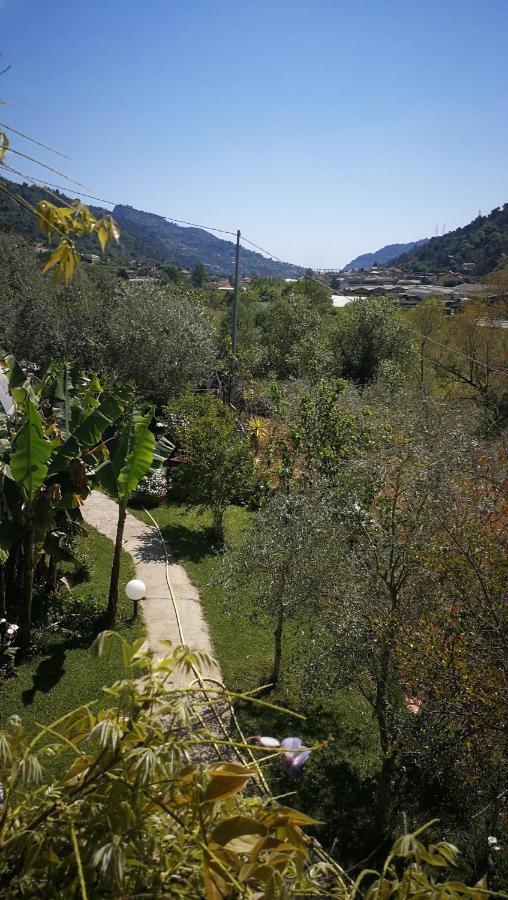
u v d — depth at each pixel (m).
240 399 26.95
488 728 5.81
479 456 9.67
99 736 1.67
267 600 10.01
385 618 7.24
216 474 16.11
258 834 1.65
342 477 9.90
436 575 7.22
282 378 33.28
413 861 1.93
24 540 10.64
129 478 10.92
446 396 26.19
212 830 1.69
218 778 1.70
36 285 26.94
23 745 1.78
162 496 19.06
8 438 10.84
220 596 13.45
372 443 11.63
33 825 1.73
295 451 14.77
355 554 8.03
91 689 9.88
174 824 1.80
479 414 16.83
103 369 24.34
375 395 21.50
